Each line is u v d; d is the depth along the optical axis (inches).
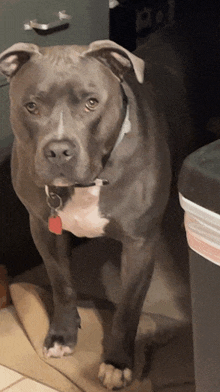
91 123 49.3
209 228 40.4
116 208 54.2
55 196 53.6
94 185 52.8
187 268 71.1
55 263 61.5
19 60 50.5
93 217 55.2
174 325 64.6
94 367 61.5
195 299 44.2
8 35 61.7
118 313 60.2
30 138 50.7
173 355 61.4
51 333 64.3
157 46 68.0
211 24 65.8
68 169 48.9
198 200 40.4
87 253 76.1
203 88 66.7
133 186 53.6
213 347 44.3
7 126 67.0
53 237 60.0
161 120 58.4
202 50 66.7
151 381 59.1
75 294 64.5
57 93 48.4
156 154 54.9
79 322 65.6
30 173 52.2
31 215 59.4
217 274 41.4
